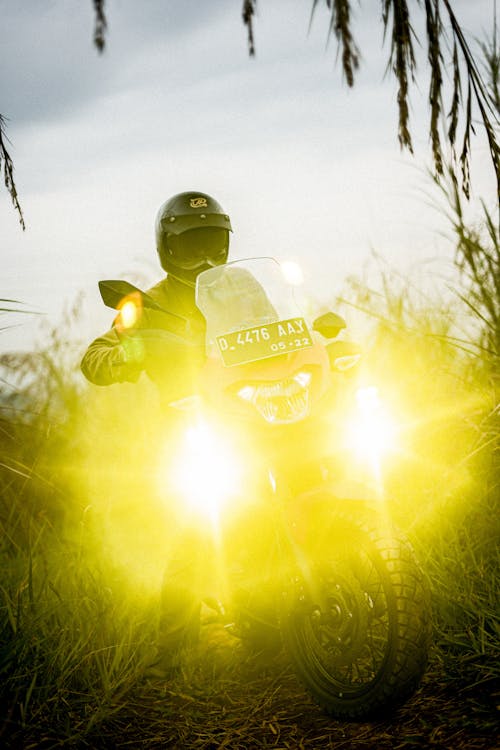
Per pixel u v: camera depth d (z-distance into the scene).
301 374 3.14
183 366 3.15
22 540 4.80
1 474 5.07
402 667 2.83
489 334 4.81
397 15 2.41
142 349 3.09
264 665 3.65
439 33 2.56
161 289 4.17
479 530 4.33
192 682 3.55
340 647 3.01
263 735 3.02
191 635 3.73
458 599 3.66
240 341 3.19
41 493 5.12
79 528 4.96
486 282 4.75
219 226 4.07
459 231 4.75
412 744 2.75
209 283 3.55
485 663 3.25
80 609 3.79
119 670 3.49
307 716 3.14
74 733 3.07
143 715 3.27
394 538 3.00
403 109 2.43
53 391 5.93
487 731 2.75
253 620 3.39
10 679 3.13
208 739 3.03
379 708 2.89
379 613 3.00
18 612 3.40
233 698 3.39
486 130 2.81
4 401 5.30
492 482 4.64
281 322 3.25
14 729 3.06
